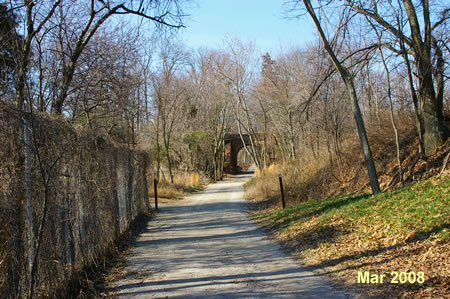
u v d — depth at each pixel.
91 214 7.55
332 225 9.10
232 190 31.12
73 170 6.51
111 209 9.48
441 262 5.39
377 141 15.91
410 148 13.36
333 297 5.16
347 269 6.25
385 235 7.25
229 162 61.03
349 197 12.03
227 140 60.69
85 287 6.25
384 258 6.27
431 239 6.22
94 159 7.93
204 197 25.91
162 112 32.28
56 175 5.62
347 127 21.34
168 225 13.77
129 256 8.77
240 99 37.28
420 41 11.60
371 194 11.49
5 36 6.80
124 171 12.03
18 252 4.47
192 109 45.31
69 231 6.16
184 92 38.62
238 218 14.63
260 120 39.50
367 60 12.19
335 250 7.46
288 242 9.16
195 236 11.18
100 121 15.79
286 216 12.38
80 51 10.59
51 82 10.16
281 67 29.98
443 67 12.23
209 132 46.97
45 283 5.08
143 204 16.20
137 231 12.41
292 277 6.29
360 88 22.14
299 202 15.67
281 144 37.19
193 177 38.56
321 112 18.08
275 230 11.02
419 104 13.10
